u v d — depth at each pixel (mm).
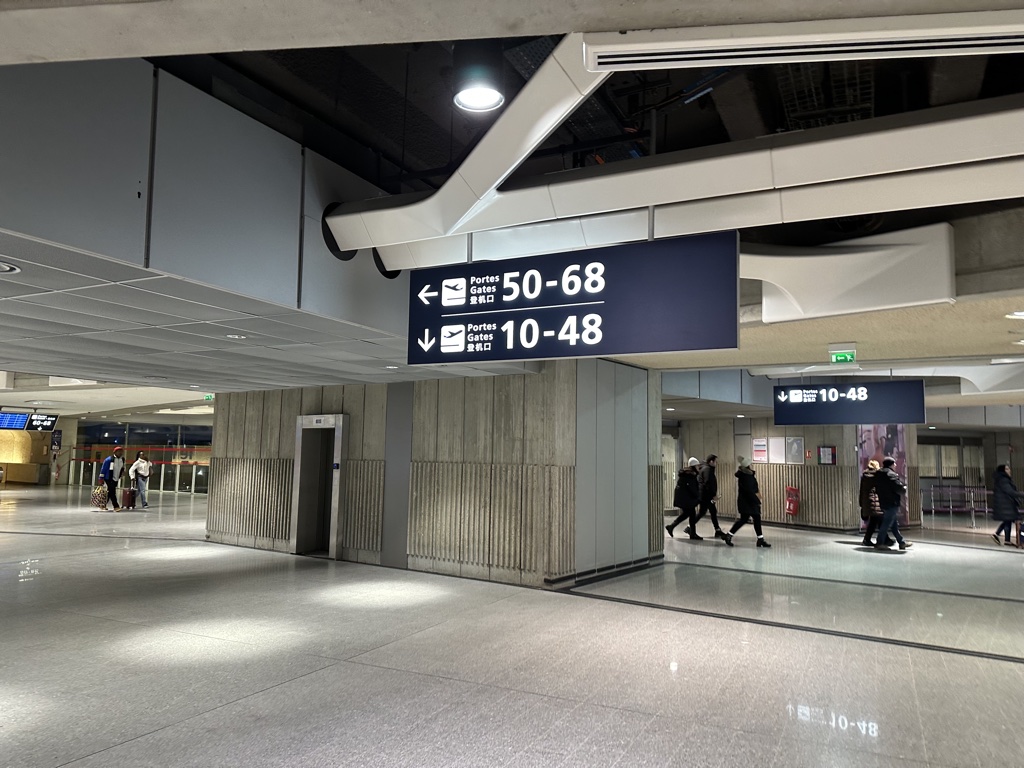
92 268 4156
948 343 8250
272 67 4754
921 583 9852
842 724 4633
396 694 5074
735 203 4527
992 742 4379
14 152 3428
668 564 11234
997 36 1926
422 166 6543
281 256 5105
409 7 1867
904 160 3748
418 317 5512
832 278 5918
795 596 8758
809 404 13336
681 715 4750
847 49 2037
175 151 4289
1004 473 15031
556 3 1865
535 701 4973
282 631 6738
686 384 12812
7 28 1995
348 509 11086
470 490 9867
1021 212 5324
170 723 4488
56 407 23609
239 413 12930
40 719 4520
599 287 4742
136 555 11250
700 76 5184
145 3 1856
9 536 13219
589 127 5895
